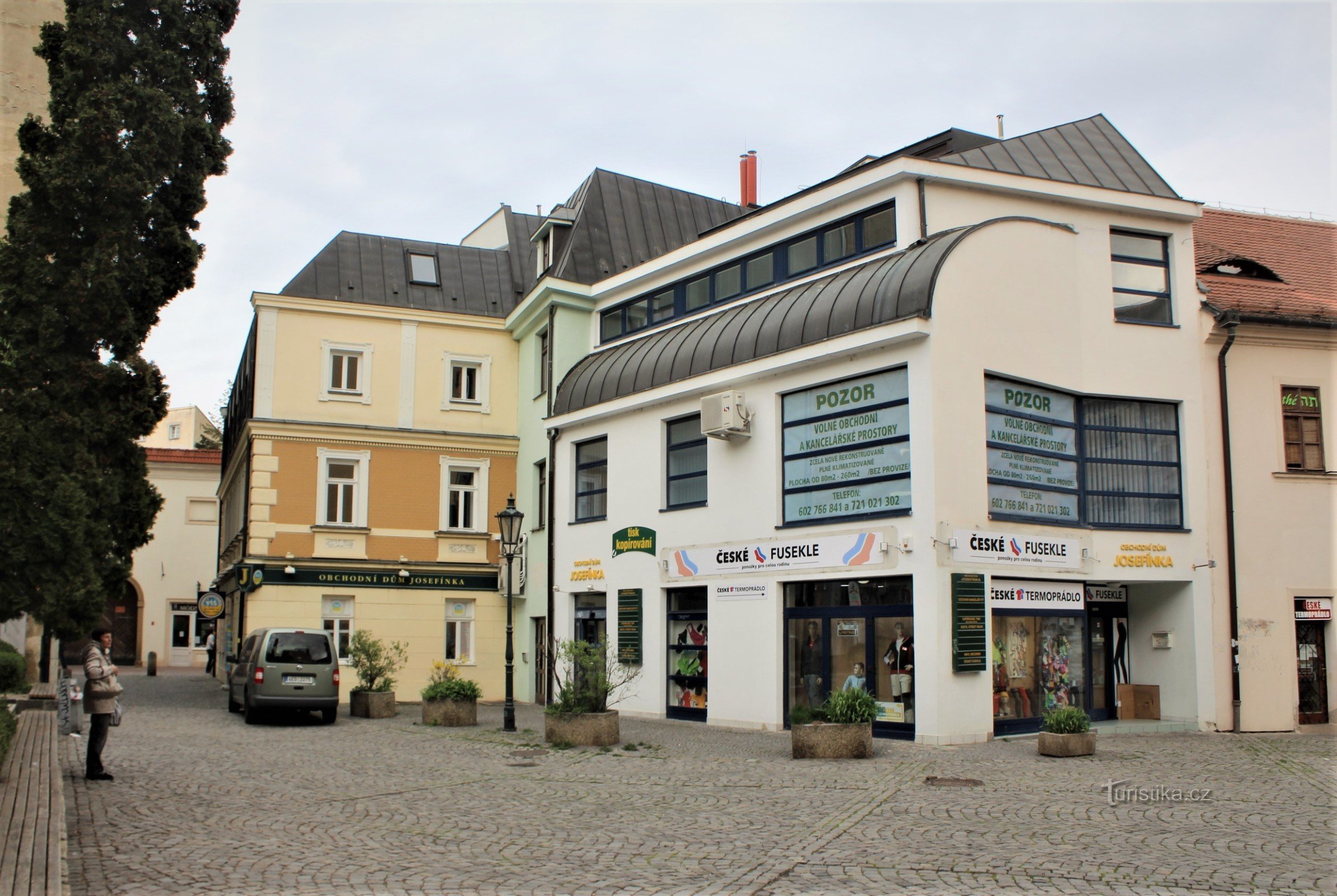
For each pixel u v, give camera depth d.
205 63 23.14
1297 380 21.72
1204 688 20.11
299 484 28.59
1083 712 16.02
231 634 34.53
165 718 22.39
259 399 28.48
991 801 11.77
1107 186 21.88
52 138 21.67
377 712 23.42
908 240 20.16
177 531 49.50
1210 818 10.78
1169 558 20.36
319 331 29.33
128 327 21.25
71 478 20.45
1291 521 21.20
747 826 10.60
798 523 20.03
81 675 35.09
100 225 21.39
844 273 20.70
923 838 9.92
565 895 8.09
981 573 17.98
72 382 20.98
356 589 28.67
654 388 23.23
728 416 20.86
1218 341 21.36
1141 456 20.70
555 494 26.91
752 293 23.53
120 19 21.98
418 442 29.81
